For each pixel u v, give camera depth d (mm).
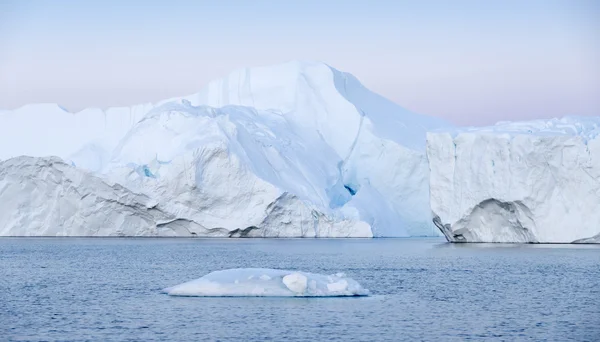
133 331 64062
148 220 188125
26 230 186625
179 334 62906
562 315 72500
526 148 149250
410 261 131375
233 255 144125
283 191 188750
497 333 64000
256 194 188250
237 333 63281
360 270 115312
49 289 90562
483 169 154750
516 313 73562
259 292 79125
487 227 161875
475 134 157500
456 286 94750
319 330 64438
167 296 81875
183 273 109438
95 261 129875
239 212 188250
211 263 126000
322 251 158125
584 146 148125
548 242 151000
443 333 63906
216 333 63281
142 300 80062
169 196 184000
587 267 116688
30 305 77562
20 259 134125
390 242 199625
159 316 69812
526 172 149500
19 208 187500
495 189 152750
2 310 74500
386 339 61844
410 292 88625
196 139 193875
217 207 187875
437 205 165750
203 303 75812
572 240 149000
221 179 186125
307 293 79000
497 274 108500
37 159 183125
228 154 186125
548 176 149375
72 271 112625
